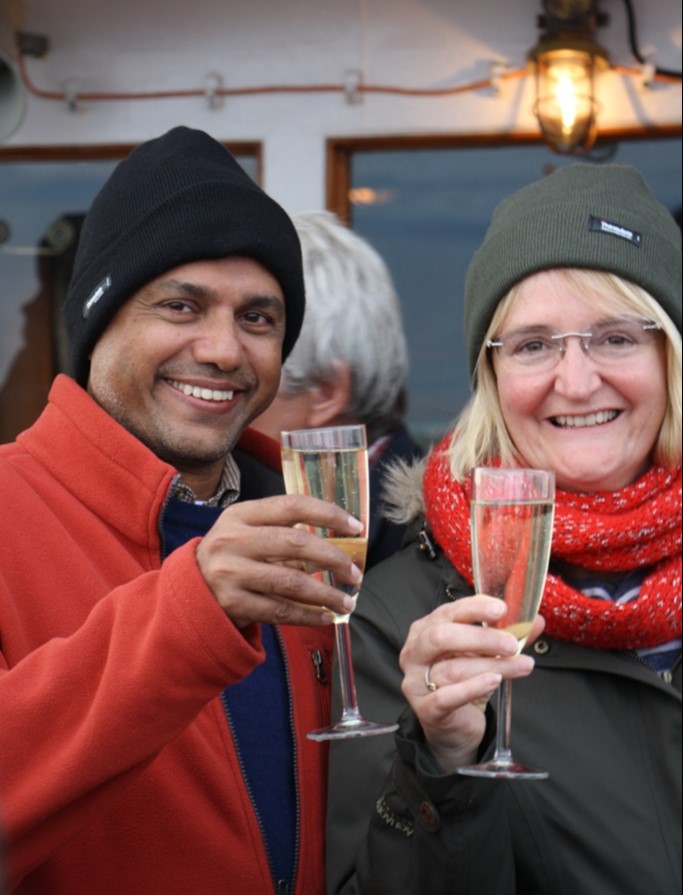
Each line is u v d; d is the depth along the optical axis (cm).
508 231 216
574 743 205
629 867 199
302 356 263
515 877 198
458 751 176
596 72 441
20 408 501
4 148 483
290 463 166
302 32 467
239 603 158
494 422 221
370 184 475
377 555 239
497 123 460
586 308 211
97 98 477
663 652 213
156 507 196
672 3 444
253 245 199
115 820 181
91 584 189
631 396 212
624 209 215
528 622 164
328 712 209
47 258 495
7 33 472
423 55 462
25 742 161
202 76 473
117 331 201
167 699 158
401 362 272
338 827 197
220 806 190
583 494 218
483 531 164
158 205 198
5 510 190
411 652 170
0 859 132
